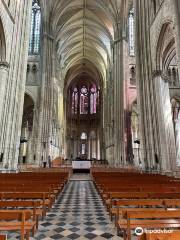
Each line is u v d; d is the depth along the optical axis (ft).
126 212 13.02
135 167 82.02
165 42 54.85
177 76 92.89
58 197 36.63
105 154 162.61
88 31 153.69
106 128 161.07
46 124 105.50
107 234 18.22
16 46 57.62
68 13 130.62
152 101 57.16
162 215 12.50
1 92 51.31
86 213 25.52
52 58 115.44
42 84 105.50
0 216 12.43
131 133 96.73
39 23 115.85
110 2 114.62
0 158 50.44
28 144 116.57
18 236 17.78
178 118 99.14
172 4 39.22
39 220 22.33
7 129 52.70
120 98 102.99
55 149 135.23
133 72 103.96
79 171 108.17
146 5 62.90
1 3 48.49
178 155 96.43
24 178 34.88
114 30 116.57
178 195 20.30
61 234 18.17
